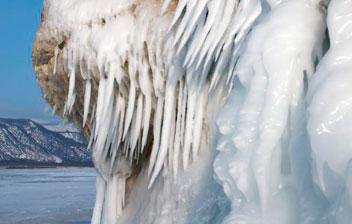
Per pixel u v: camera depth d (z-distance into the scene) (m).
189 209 3.95
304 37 2.61
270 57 2.60
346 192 1.93
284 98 2.52
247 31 3.22
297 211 2.40
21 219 15.77
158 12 4.24
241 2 3.33
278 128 2.48
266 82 2.62
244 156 2.64
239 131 2.68
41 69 5.48
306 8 2.71
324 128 2.09
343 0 2.46
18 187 36.03
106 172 5.61
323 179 2.11
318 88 2.21
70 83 4.88
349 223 1.92
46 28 5.13
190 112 3.96
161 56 4.14
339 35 2.39
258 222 2.50
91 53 4.63
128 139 5.16
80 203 21.59
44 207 19.75
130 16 4.45
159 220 4.27
